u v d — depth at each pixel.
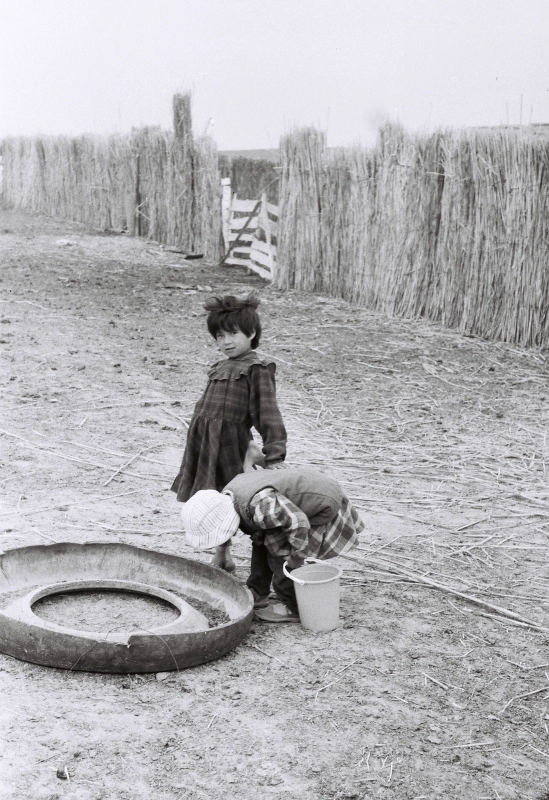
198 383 8.79
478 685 3.72
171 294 13.38
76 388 8.28
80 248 17.73
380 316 12.42
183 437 7.20
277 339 10.92
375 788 2.98
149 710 3.33
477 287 11.48
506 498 6.27
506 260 11.10
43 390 8.15
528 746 3.31
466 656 3.98
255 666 3.75
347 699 3.53
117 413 7.68
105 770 2.95
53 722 3.19
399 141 12.24
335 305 13.05
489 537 5.51
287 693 3.54
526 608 4.55
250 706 3.42
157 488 6.07
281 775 3.00
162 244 18.77
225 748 3.13
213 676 3.63
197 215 17.69
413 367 9.93
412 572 4.93
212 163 17.02
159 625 3.96
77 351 9.60
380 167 12.54
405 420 8.11
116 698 3.40
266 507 3.96
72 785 2.85
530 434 7.82
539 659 4.00
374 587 4.71
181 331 11.02
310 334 11.24
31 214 24.25
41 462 6.37
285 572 4.08
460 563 5.11
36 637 3.55
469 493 6.34
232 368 4.60
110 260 16.45
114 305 12.31
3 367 8.76
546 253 10.78
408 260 12.33
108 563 4.47
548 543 5.49
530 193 10.75
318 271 13.96
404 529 5.61
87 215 22.14
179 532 5.28
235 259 16.53
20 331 10.27
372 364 10.00
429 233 12.07
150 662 3.57
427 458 7.05
